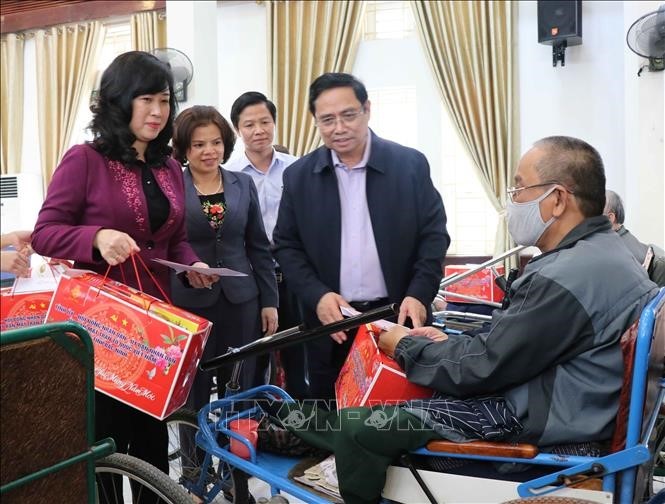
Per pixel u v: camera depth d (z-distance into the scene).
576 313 1.32
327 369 2.07
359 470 1.37
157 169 1.75
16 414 1.00
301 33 5.66
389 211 1.96
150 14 6.06
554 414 1.33
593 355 1.32
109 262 1.49
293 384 2.40
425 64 5.50
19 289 1.91
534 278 1.36
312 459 1.63
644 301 1.33
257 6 5.90
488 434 1.34
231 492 1.78
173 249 1.82
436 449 1.36
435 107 5.48
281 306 2.79
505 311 1.43
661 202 4.11
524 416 1.36
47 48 6.54
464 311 3.19
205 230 2.37
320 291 1.97
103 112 1.62
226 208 2.42
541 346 1.33
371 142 2.01
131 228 1.66
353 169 2.00
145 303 1.41
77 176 1.59
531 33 5.19
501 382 1.37
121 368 1.42
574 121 5.11
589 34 5.05
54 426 1.07
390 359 1.56
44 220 1.56
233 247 2.44
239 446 1.61
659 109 4.09
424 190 2.01
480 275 3.50
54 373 1.06
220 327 2.40
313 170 2.02
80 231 1.51
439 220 2.03
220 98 6.04
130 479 1.59
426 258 1.98
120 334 1.42
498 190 5.26
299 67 5.66
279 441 1.65
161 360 1.39
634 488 1.23
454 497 1.37
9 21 6.57
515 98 5.21
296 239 2.09
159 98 1.64
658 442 1.83
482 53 5.28
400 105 5.61
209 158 2.38
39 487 1.05
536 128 5.20
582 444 1.33
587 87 5.07
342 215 2.01
